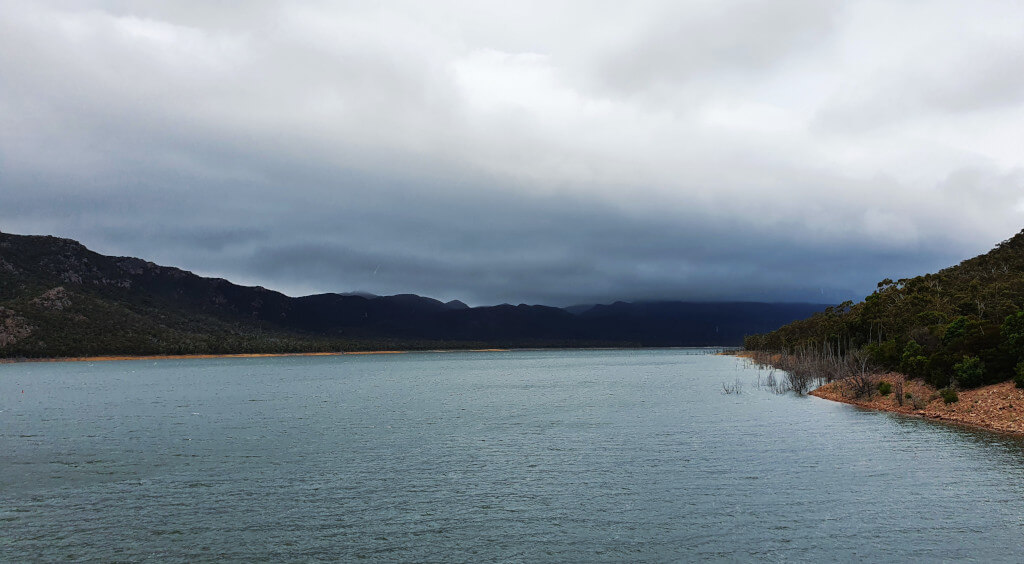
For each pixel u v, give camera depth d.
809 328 173.88
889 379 78.62
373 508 30.70
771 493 31.94
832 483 33.59
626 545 25.02
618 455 43.31
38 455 45.88
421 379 161.12
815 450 42.78
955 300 108.25
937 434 47.88
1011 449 41.31
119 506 31.36
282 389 122.94
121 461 43.25
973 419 52.88
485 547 25.09
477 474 38.03
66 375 186.50
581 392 105.81
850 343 119.81
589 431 55.72
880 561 22.69
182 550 25.06
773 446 44.81
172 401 94.94
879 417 58.62
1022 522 26.66
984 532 25.48
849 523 26.94
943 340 74.06
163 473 39.12
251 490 34.53
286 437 54.34
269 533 27.08
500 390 115.00
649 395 95.25
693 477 35.91
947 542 24.45
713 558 23.36
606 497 32.03
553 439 51.28
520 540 25.83
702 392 98.81
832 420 57.56
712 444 46.53
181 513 30.09
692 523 27.50
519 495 32.81
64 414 75.94
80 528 27.86
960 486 32.44
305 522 28.58
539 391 110.62
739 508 29.48
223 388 126.56
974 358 61.22
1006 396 54.47
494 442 50.34
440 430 58.28
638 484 34.59
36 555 24.56
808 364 106.56
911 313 107.69
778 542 24.86
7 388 128.38
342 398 99.50
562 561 23.45
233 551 24.91
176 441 52.47
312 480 36.88
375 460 42.94
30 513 30.20
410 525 28.00
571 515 29.09
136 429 60.84
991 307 94.38
